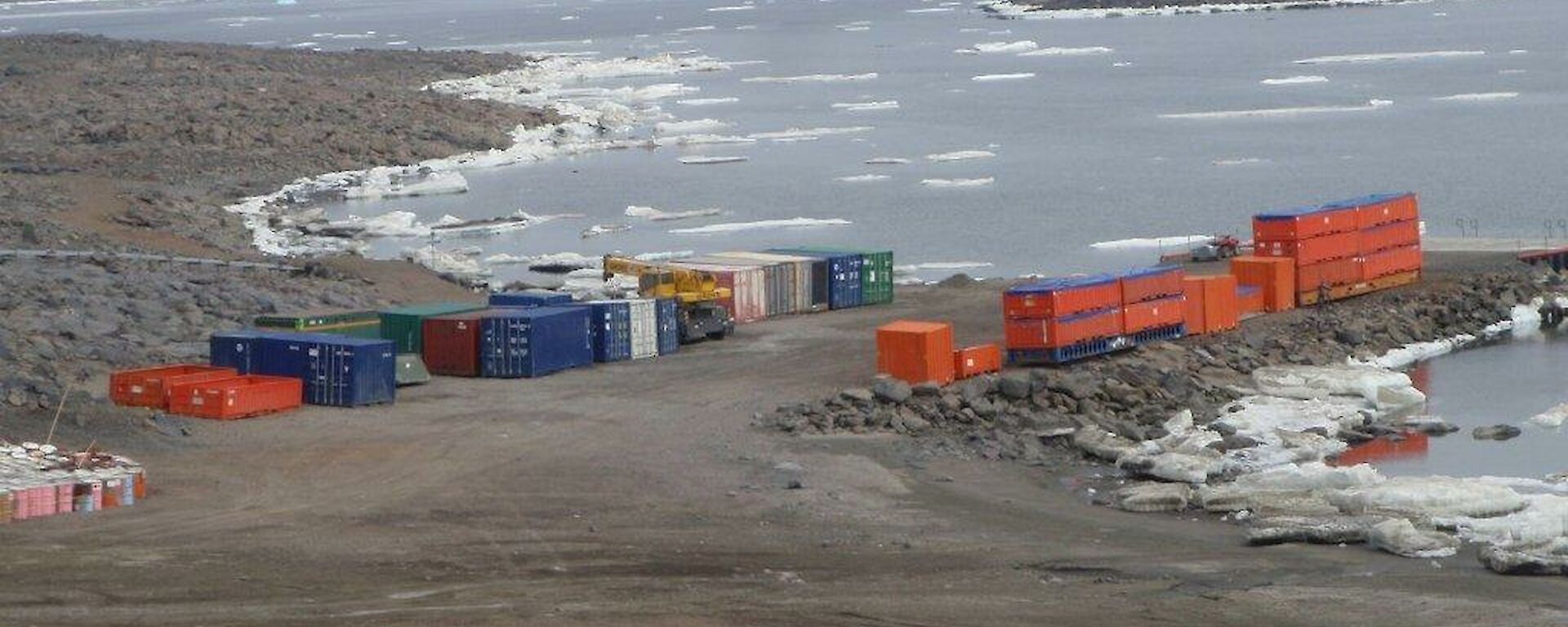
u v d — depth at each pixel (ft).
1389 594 325.42
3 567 323.37
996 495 412.36
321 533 359.66
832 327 611.47
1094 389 495.00
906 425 468.34
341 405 485.97
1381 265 655.35
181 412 470.39
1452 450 465.47
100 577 317.63
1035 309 527.40
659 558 344.49
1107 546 364.38
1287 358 565.53
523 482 408.46
